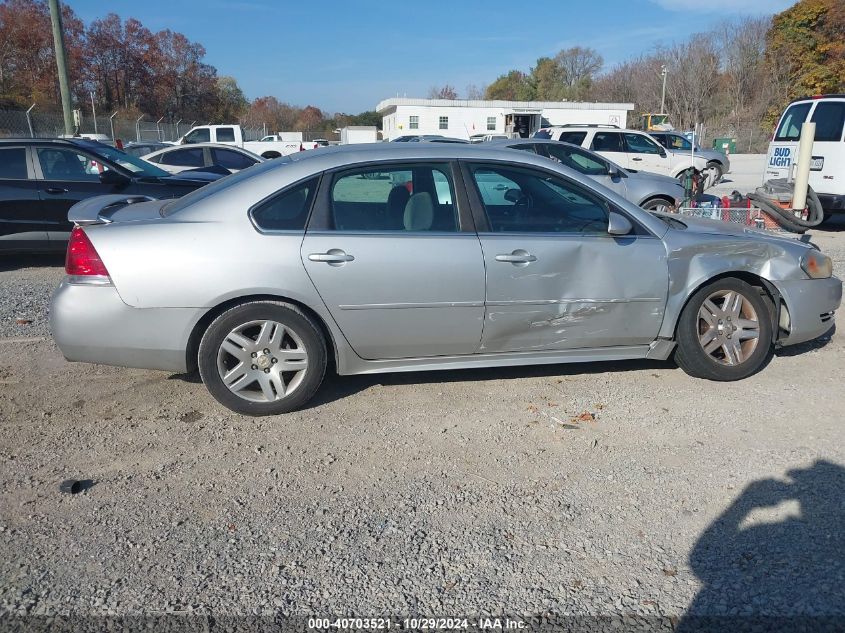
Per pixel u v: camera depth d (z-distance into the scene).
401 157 4.21
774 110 50.75
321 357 4.13
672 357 5.11
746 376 4.73
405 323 4.13
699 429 4.00
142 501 3.25
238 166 16.33
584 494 3.31
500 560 2.81
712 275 4.48
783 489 3.33
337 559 2.82
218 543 2.93
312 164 4.12
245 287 3.92
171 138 37.81
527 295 4.23
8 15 51.97
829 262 4.87
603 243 4.32
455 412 4.25
